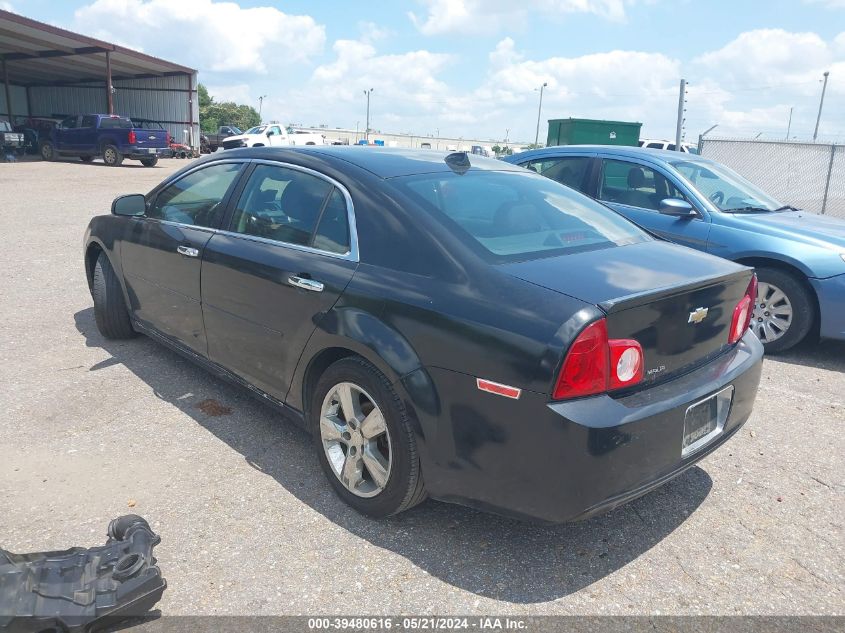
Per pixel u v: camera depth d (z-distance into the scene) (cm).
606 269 281
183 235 410
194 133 3853
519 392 245
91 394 430
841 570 284
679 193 614
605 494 249
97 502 313
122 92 4175
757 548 297
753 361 312
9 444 363
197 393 437
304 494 326
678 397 265
